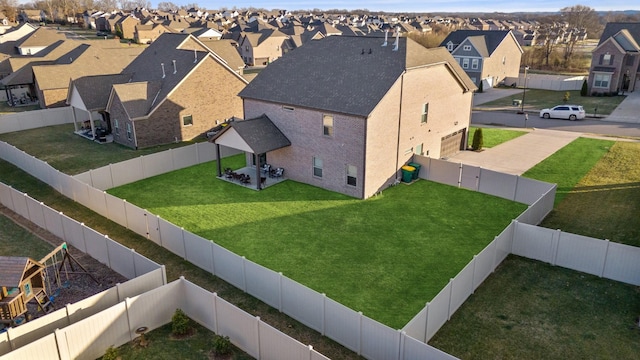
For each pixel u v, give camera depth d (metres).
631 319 15.96
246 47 107.06
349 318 14.12
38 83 50.81
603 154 35.12
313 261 20.17
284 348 13.14
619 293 17.45
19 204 24.69
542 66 93.75
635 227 22.69
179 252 20.73
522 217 20.95
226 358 14.25
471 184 28.70
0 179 31.02
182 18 171.75
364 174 26.89
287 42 111.06
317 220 24.44
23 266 15.24
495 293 17.53
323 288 18.09
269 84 31.75
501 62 75.50
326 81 29.64
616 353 14.28
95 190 24.78
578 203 25.92
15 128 43.62
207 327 15.73
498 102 61.19
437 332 15.29
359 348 14.20
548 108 55.59
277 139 29.78
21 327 13.48
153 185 29.83
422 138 31.88
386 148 28.19
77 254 20.86
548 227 23.03
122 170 29.70
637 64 64.12
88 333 13.95
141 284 16.23
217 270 18.95
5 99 58.34
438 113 33.03
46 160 34.97
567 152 36.12
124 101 37.22
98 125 45.34
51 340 13.18
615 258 18.05
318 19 190.75
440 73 32.03
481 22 194.25
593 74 64.44
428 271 19.34
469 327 15.55
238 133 28.64
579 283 18.16
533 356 14.18
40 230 23.27
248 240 22.19
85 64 54.56
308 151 29.38
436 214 25.12
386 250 21.12
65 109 46.62
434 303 14.58
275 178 31.16
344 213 25.33
